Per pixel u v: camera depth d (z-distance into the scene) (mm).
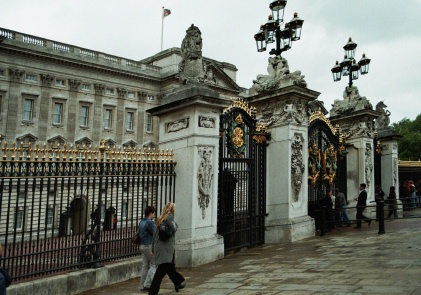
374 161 22344
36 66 47812
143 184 10539
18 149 7984
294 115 14930
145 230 8695
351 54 20891
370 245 11859
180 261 10945
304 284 7758
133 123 56375
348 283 7477
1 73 45531
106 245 9766
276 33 15758
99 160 9508
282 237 14203
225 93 32719
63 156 8797
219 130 12523
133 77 56219
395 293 6465
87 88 52375
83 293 8664
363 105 20188
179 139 11633
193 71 11805
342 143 19422
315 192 17047
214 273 9773
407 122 90375
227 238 12867
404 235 13273
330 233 15781
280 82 14945
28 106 47469
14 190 17359
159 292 8211
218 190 12484
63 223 9852
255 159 14445
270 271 9422
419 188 27578
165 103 11875
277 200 14633
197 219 11258
